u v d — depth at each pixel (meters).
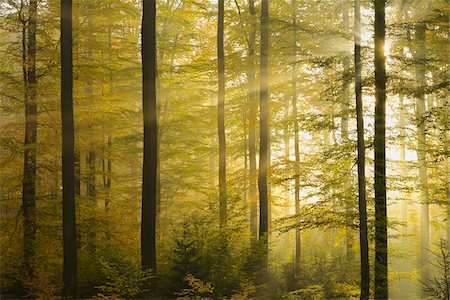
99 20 18.27
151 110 12.12
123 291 11.39
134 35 22.62
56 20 14.60
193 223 13.25
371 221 11.45
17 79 14.77
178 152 22.41
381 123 11.34
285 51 17.38
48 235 14.44
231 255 13.62
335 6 16.80
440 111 12.11
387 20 14.48
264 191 15.96
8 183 14.55
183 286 12.09
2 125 14.33
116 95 17.09
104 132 18.17
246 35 18.19
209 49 21.73
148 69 12.16
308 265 15.06
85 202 15.42
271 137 22.44
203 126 21.89
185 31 22.16
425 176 16.39
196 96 21.27
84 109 15.61
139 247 15.61
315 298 12.64
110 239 16.03
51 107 14.99
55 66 14.62
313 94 20.19
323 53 16.47
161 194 23.67
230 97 22.41
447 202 13.62
